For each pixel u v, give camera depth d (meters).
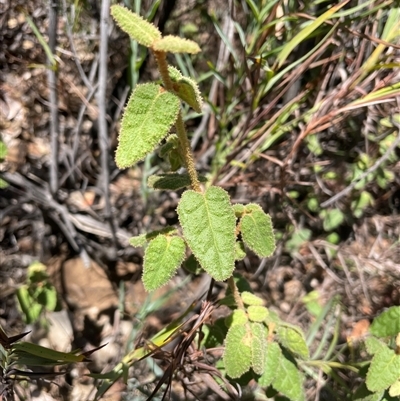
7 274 0.27
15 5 0.25
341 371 0.25
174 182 0.16
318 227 0.30
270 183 0.27
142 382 0.23
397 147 0.27
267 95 0.25
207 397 0.24
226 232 0.14
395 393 0.17
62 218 0.29
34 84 0.27
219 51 0.30
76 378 0.24
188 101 0.13
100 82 0.23
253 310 0.17
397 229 0.29
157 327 0.27
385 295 0.27
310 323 0.27
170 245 0.15
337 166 0.28
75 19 0.24
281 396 0.20
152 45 0.12
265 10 0.23
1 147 0.23
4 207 0.28
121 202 0.30
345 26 0.24
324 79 0.25
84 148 0.30
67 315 0.26
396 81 0.23
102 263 0.29
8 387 0.17
